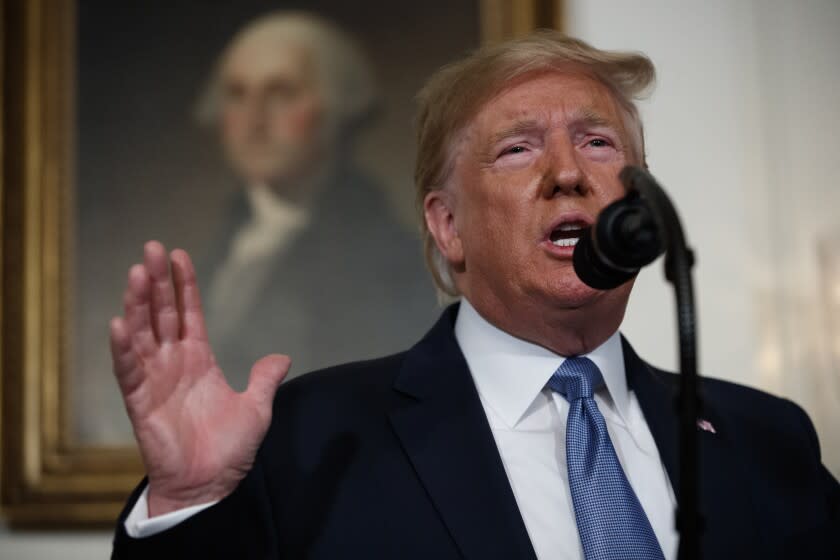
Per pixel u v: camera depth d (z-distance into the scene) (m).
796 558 1.93
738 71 3.85
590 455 1.89
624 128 2.12
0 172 4.01
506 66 2.08
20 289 3.94
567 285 1.90
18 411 3.86
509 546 1.75
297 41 4.03
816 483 2.09
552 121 2.02
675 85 3.86
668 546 1.89
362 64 4.00
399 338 3.84
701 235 3.77
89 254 3.98
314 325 3.87
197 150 4.01
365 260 3.89
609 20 3.91
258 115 4.00
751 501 1.97
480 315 2.13
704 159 3.81
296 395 2.07
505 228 1.98
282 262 3.92
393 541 1.79
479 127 2.07
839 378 3.61
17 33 4.08
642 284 3.77
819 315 3.66
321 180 3.95
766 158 3.78
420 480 1.86
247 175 3.98
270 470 1.92
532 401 2.01
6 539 3.83
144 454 1.58
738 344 3.70
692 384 1.27
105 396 3.90
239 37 4.05
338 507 1.84
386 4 4.01
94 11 4.10
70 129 4.04
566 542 1.83
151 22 4.09
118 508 3.77
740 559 1.87
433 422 1.95
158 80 4.06
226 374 3.86
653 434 2.04
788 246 3.72
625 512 1.81
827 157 3.74
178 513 1.59
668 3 3.91
